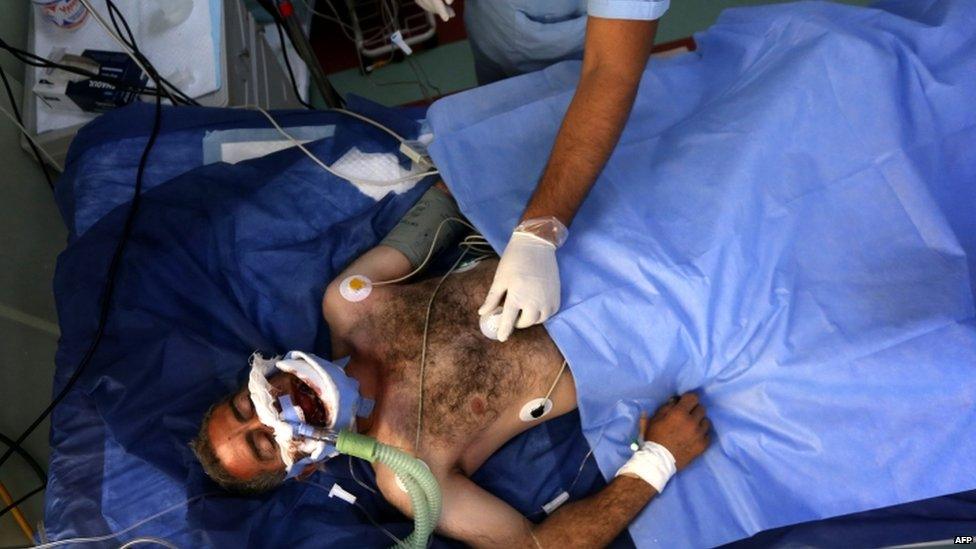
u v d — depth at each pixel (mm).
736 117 1458
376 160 1700
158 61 1840
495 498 1390
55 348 1793
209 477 1382
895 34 1467
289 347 1554
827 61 1437
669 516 1376
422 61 2549
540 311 1276
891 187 1372
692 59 1685
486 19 1738
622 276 1405
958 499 1310
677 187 1444
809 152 1422
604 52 1151
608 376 1393
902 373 1258
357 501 1455
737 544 1376
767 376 1363
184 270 1543
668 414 1413
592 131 1203
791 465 1346
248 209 1616
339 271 1617
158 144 1673
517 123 1593
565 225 1279
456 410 1394
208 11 1876
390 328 1462
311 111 1742
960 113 1412
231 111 1712
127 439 1396
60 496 1370
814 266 1373
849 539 1298
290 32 1701
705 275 1377
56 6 1842
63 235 1977
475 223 1496
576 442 1519
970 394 1223
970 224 1385
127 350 1454
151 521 1356
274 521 1392
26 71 1866
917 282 1301
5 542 1402
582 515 1342
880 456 1280
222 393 1463
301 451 1220
